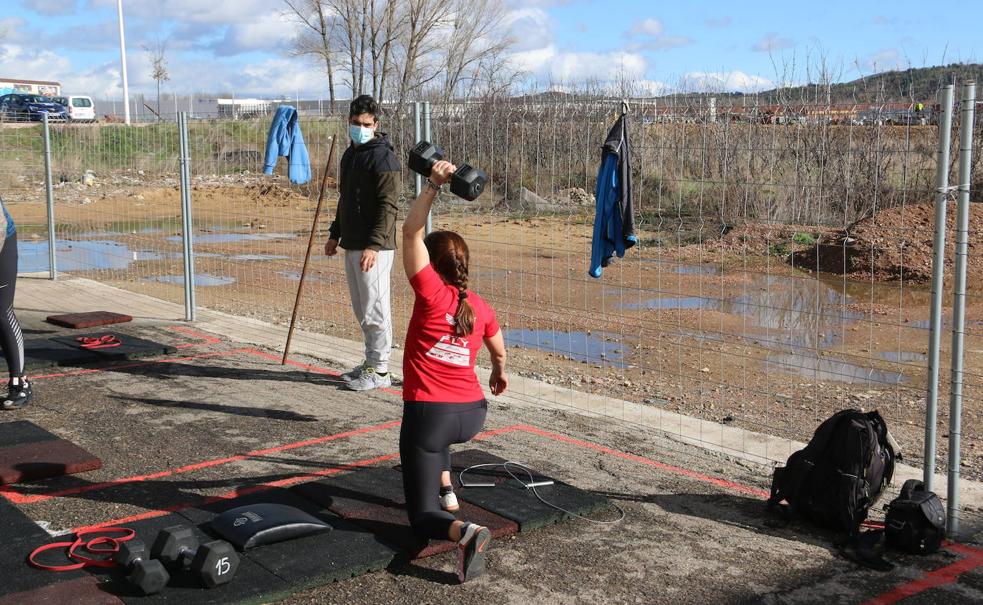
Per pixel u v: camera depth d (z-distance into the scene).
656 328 10.30
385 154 6.61
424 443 3.75
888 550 4.20
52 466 5.01
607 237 5.43
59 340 8.41
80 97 37.22
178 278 13.80
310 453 5.54
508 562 4.00
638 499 4.83
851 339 9.80
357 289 6.93
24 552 3.91
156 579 3.45
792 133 5.63
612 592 3.75
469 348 3.78
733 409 6.96
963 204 4.12
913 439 6.21
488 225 17.42
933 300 4.23
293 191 15.52
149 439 5.77
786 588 3.82
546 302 11.76
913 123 4.93
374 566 3.83
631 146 6.04
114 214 22.08
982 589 3.83
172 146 16.56
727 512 4.68
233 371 7.61
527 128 6.73
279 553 3.87
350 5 34.91
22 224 20.80
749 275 13.59
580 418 6.41
